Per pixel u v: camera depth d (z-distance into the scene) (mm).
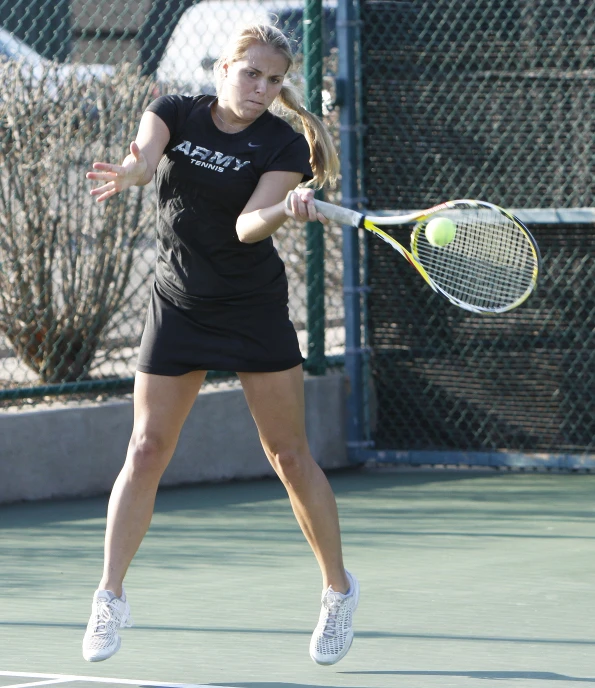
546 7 16141
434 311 17125
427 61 16688
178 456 16328
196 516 14344
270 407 8547
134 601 10500
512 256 9219
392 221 8320
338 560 8523
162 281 8523
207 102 8539
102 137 16750
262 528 13648
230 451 16781
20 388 16031
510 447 16953
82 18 16828
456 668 8398
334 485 16297
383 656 8742
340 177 17125
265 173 8375
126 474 8422
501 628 9477
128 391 16750
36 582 11250
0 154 16609
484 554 12195
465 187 16672
